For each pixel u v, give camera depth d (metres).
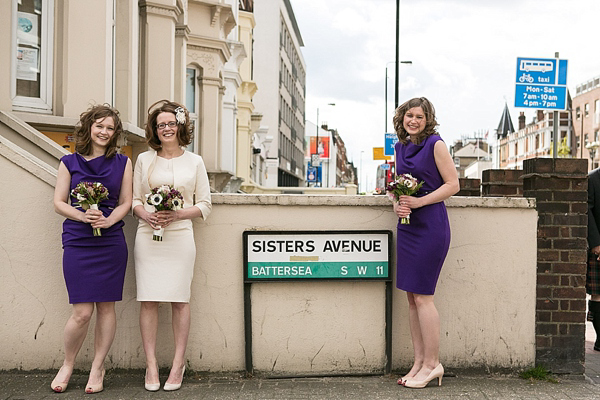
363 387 4.69
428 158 4.52
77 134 4.42
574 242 5.04
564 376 5.04
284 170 56.03
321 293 4.98
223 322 4.94
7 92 7.19
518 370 5.05
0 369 4.80
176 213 4.36
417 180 4.58
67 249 4.30
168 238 4.44
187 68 15.97
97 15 8.09
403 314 5.03
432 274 4.55
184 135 4.59
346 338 4.99
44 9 7.75
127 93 9.45
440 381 4.72
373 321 5.01
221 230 4.92
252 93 27.98
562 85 9.98
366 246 4.94
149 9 11.15
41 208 4.76
